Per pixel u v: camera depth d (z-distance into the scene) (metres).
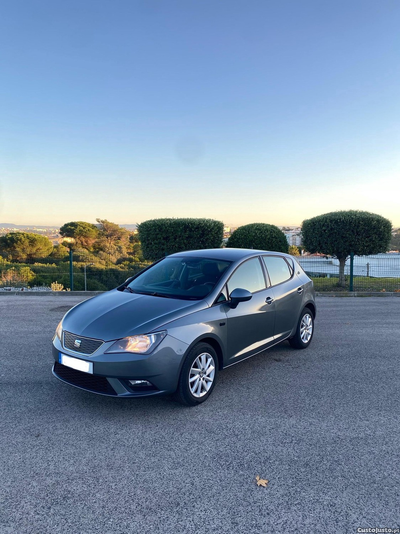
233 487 2.88
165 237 14.03
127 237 53.16
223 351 4.57
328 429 3.77
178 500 2.73
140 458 3.24
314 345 6.77
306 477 3.01
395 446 3.48
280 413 4.11
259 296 5.25
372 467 3.16
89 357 3.85
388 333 7.66
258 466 3.15
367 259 16.52
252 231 14.52
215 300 4.59
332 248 14.05
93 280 17.91
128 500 2.73
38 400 4.32
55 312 9.27
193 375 4.21
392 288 14.22
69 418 3.92
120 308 4.39
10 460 3.18
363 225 13.65
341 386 4.88
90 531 2.44
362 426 3.84
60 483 2.90
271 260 5.93
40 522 2.51
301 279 6.41
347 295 13.29
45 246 31.77
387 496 2.80
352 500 2.76
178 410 4.14
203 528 2.47
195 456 3.28
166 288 4.98
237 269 5.13
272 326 5.50
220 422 3.89
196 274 5.07
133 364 3.76
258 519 2.56
